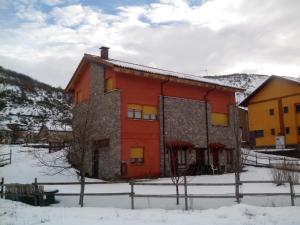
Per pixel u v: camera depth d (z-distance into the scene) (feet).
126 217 38.58
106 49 100.12
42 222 36.11
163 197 47.29
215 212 40.60
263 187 63.57
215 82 111.24
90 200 52.16
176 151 96.32
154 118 94.48
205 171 98.63
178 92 99.96
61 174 87.76
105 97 91.25
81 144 60.08
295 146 151.74
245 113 194.49
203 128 104.17
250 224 34.58
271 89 163.63
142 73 90.33
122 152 85.87
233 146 110.93
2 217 39.22
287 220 36.19
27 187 50.93
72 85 108.27
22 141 170.60
